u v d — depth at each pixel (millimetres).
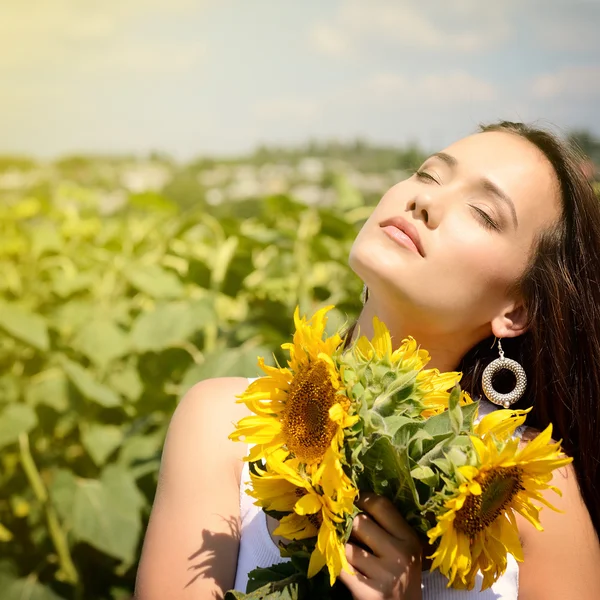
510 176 1602
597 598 1568
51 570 2756
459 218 1573
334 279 2961
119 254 3186
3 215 3320
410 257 1552
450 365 1725
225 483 1533
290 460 1228
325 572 1274
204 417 1580
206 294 2854
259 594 1252
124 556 2520
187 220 2959
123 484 2611
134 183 5973
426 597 1464
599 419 1688
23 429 2654
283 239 2889
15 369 2916
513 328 1667
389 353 1261
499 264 1586
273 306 2826
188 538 1469
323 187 5824
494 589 1500
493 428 1252
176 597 1435
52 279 3119
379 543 1272
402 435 1191
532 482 1210
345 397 1202
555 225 1643
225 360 2482
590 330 1678
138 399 2768
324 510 1173
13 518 2863
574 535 1573
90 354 2684
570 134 1736
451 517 1156
